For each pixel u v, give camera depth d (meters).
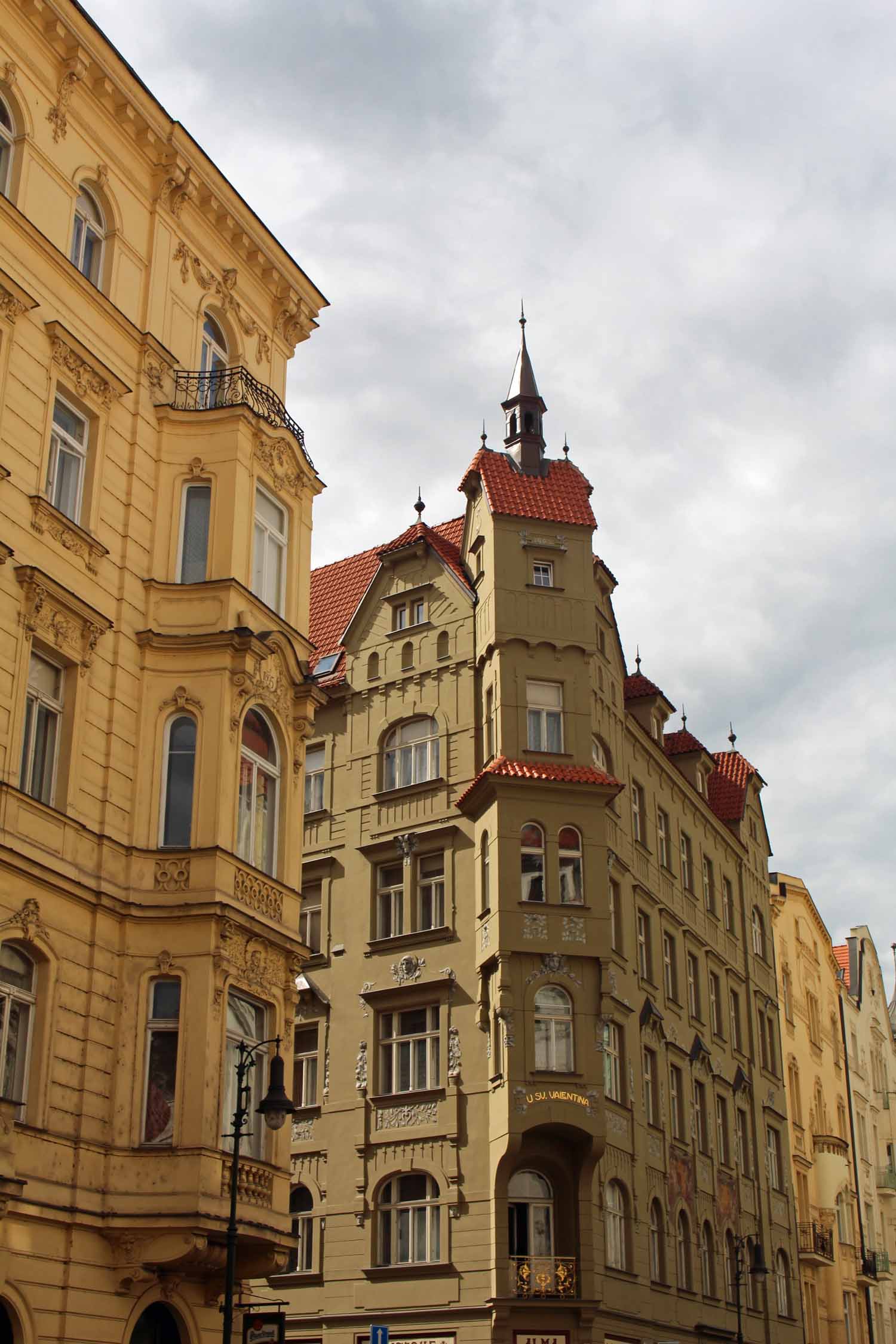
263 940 25.84
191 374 28.41
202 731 25.59
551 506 42.22
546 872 38.09
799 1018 63.50
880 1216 76.94
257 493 28.64
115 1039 23.48
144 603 26.17
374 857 41.91
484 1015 37.66
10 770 22.08
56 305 24.91
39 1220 21.20
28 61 25.11
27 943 22.02
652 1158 41.50
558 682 40.47
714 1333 43.94
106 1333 22.16
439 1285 36.25
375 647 44.38
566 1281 35.38
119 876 24.23
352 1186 38.75
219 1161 23.45
